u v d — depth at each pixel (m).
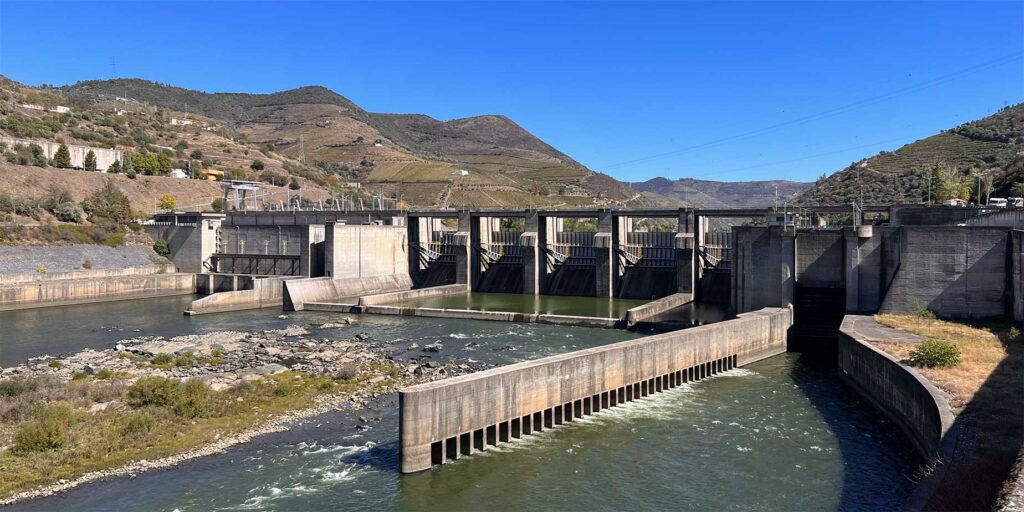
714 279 101.94
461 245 118.06
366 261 116.62
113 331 81.88
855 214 88.94
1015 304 59.25
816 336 72.25
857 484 36.19
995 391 38.94
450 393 38.94
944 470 29.89
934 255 63.62
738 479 36.97
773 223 94.31
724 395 52.31
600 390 48.09
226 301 98.25
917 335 54.62
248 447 41.34
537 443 42.06
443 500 34.59
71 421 43.09
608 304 101.44
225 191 164.38
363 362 61.81
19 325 86.00
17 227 114.31
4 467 36.88
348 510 33.56
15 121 184.00
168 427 43.62
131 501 34.16
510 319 88.06
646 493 35.44
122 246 126.44
